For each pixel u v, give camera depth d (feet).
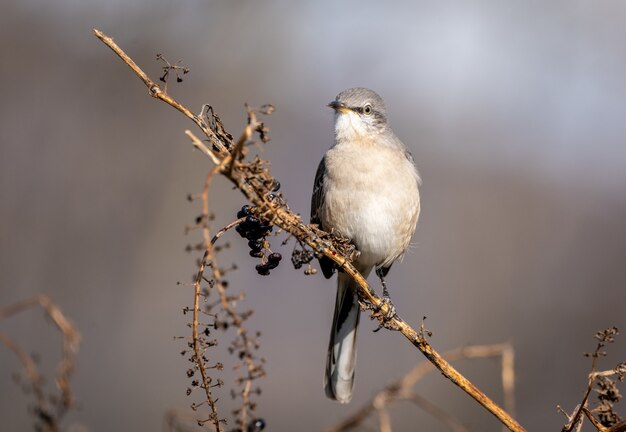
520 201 55.21
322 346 48.21
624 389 43.04
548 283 52.19
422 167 56.29
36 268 42.37
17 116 45.27
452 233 55.06
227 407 43.04
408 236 32.09
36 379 20.33
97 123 46.29
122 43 47.96
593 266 52.80
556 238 54.13
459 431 24.94
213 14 50.19
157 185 45.85
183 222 45.62
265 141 18.58
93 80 47.03
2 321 40.37
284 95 51.11
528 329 50.37
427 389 46.47
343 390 31.22
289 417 46.01
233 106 49.44
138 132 46.55
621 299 50.78
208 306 17.62
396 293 52.65
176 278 44.47
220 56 49.85
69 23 47.70
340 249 22.89
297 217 21.24
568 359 47.75
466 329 50.88
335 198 31.01
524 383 45.93
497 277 52.42
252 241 20.94
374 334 50.01
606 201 55.62
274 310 49.19
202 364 18.10
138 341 42.70
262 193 19.36
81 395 40.78
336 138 32.09
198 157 46.96
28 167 44.37
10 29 46.55
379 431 24.64
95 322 42.32
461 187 56.03
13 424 37.63
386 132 32.24
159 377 42.14
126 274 43.68
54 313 20.59
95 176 45.27
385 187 30.83
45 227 43.19
